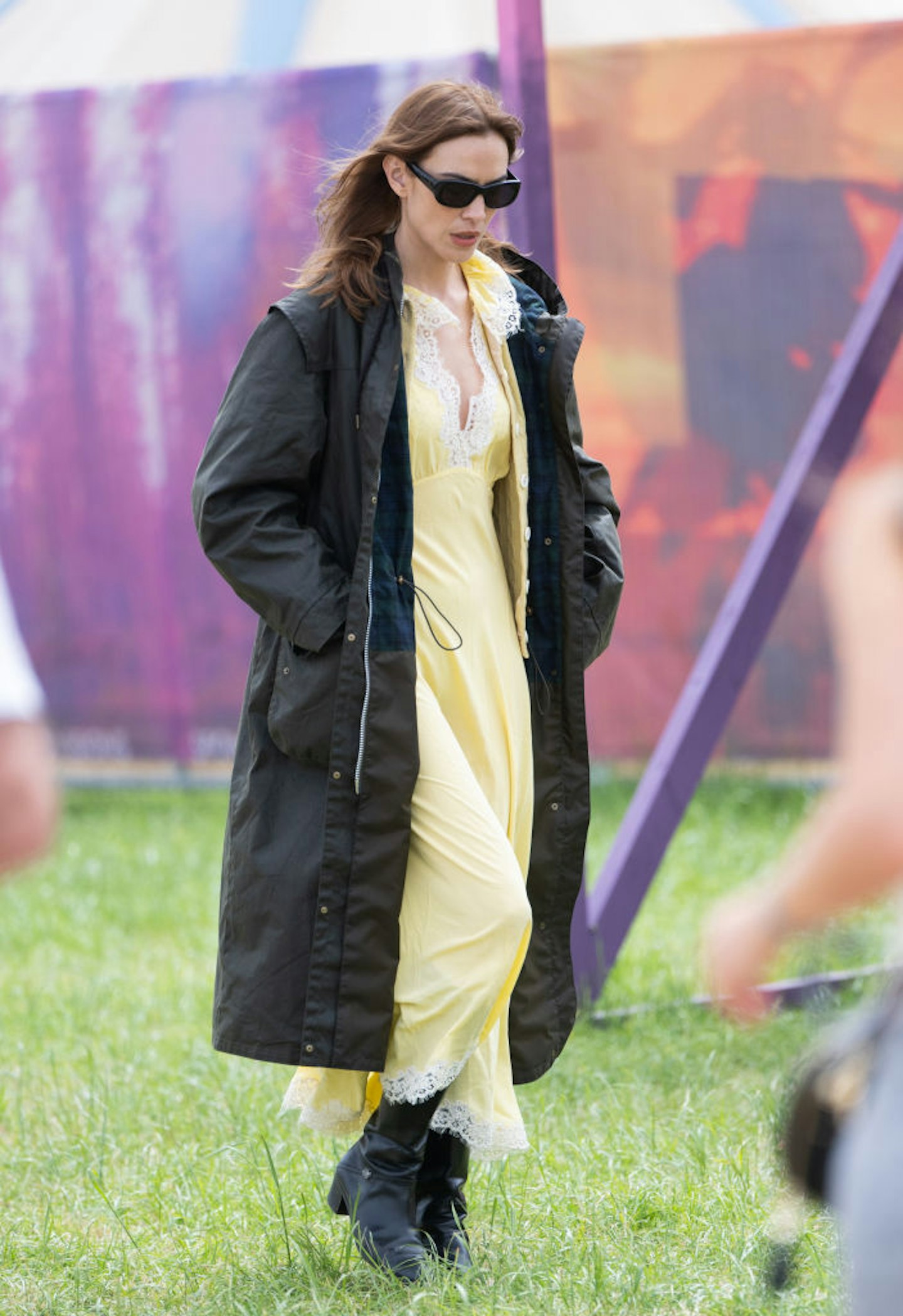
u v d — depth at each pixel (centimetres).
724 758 2227
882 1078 455
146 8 2297
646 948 1545
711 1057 1177
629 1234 862
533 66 1311
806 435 1443
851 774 416
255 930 822
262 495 824
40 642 2427
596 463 912
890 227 2025
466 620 832
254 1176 982
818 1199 487
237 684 2388
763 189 2025
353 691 807
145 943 1692
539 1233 869
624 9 1947
